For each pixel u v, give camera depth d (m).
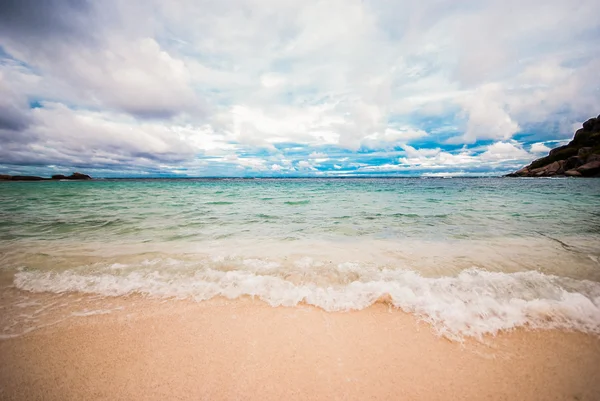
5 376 2.30
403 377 2.30
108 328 2.93
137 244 6.07
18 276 4.16
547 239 6.42
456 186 34.84
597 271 4.34
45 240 6.45
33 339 2.74
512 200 15.84
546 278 4.04
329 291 3.67
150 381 2.26
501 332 2.83
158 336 2.81
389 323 3.01
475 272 4.28
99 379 2.28
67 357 2.51
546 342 2.67
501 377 2.29
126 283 3.93
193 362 2.46
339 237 6.73
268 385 2.22
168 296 3.58
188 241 6.36
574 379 2.25
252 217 9.86
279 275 4.18
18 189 26.89
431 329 2.90
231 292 3.67
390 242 6.23
